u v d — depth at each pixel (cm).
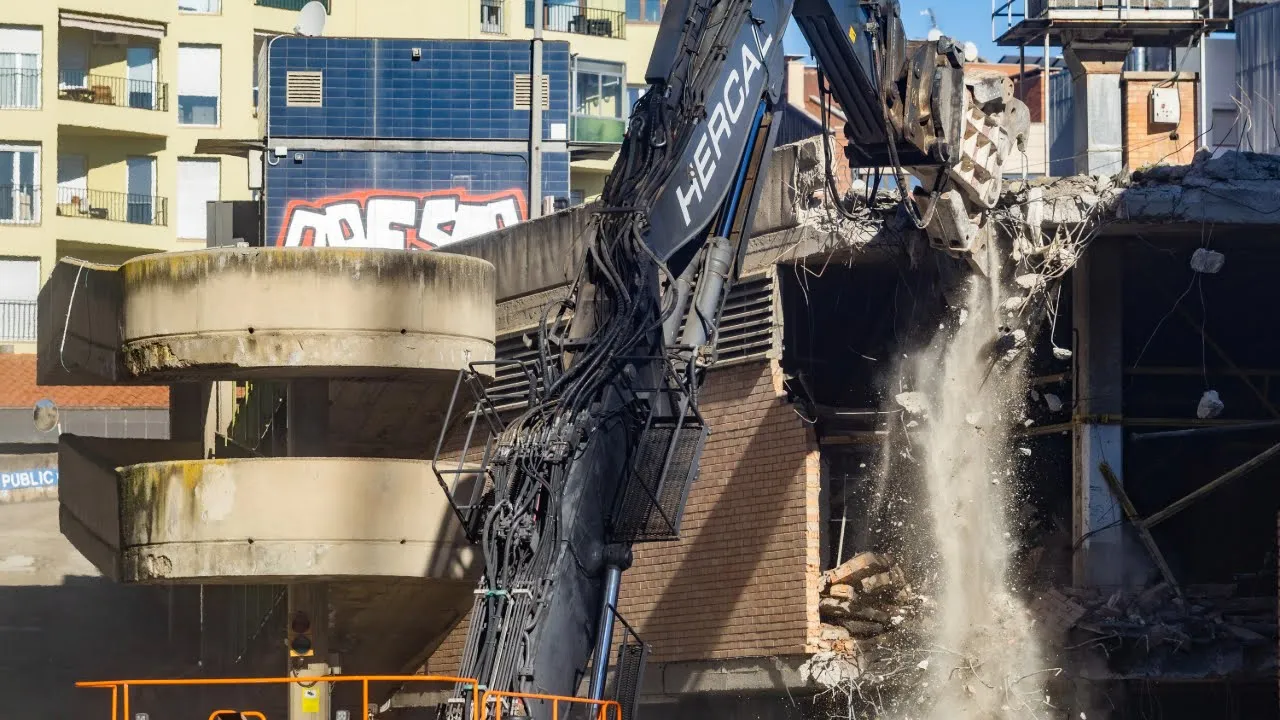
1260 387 4575
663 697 4356
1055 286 4025
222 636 6122
